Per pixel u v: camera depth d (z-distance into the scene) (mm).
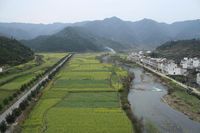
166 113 117062
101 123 93688
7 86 156125
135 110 120688
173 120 107375
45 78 187125
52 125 91375
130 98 144375
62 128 88438
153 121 105500
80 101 125562
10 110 109688
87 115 102875
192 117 111688
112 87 159000
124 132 85750
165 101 138500
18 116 99875
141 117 110312
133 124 96562
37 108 112000
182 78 197125
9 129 87750
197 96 145000
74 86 161250
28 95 125438
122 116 101812
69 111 108125
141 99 142500
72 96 135875
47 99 128625
